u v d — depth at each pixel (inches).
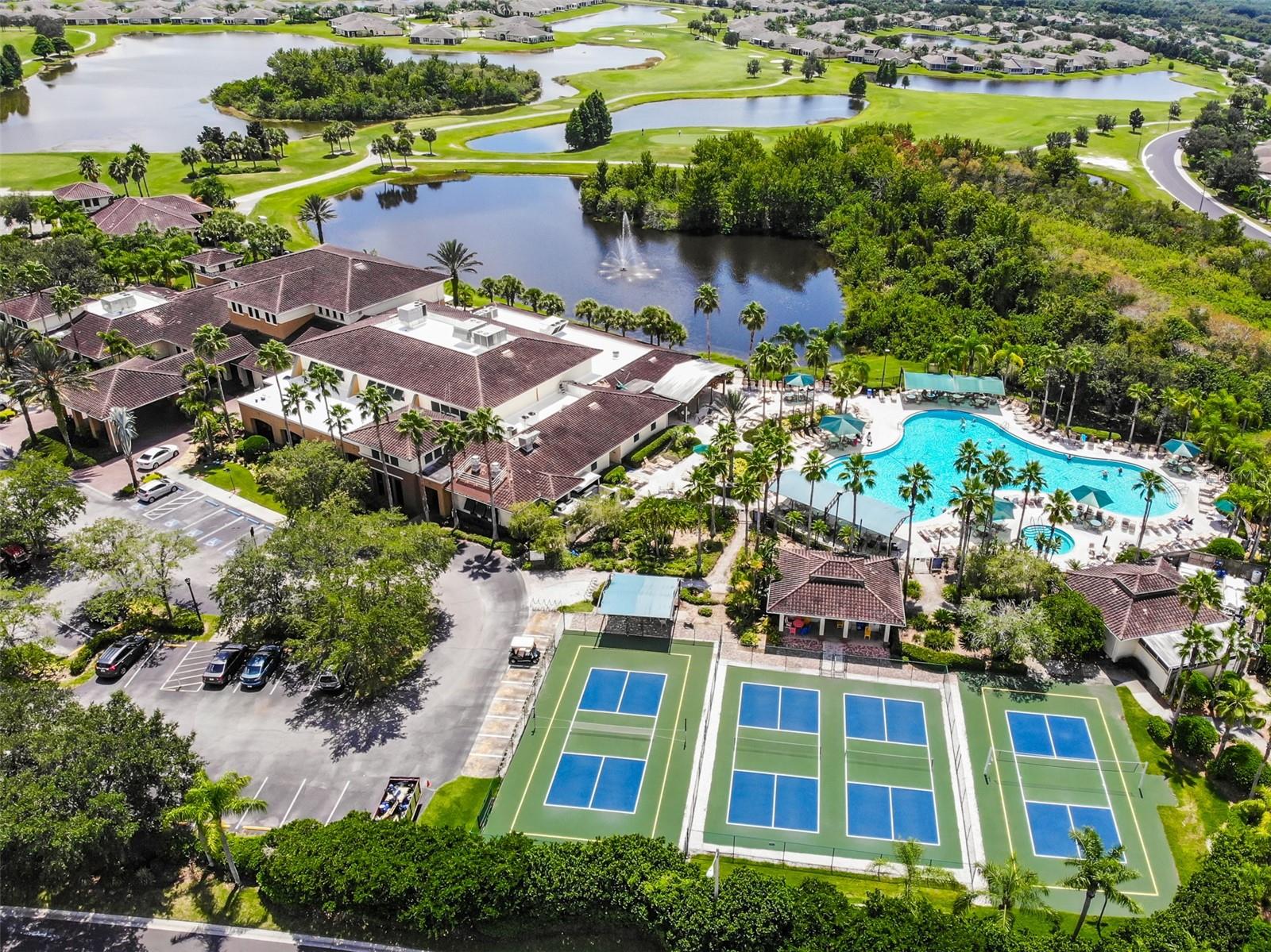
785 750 3395.7
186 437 5516.7
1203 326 6761.8
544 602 4126.5
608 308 6786.4
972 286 7529.5
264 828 3002.0
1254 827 2989.7
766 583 4138.8
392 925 2719.0
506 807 3142.2
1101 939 2524.6
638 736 3452.3
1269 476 4291.3
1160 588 3853.3
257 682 3604.8
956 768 3324.3
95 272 7111.2
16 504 4276.6
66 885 2837.1
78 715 2967.5
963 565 4138.8
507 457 4761.3
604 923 2701.8
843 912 2581.2
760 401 5979.3
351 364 5462.6
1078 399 5959.6
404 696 3590.1
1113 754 3366.1
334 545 3841.0
